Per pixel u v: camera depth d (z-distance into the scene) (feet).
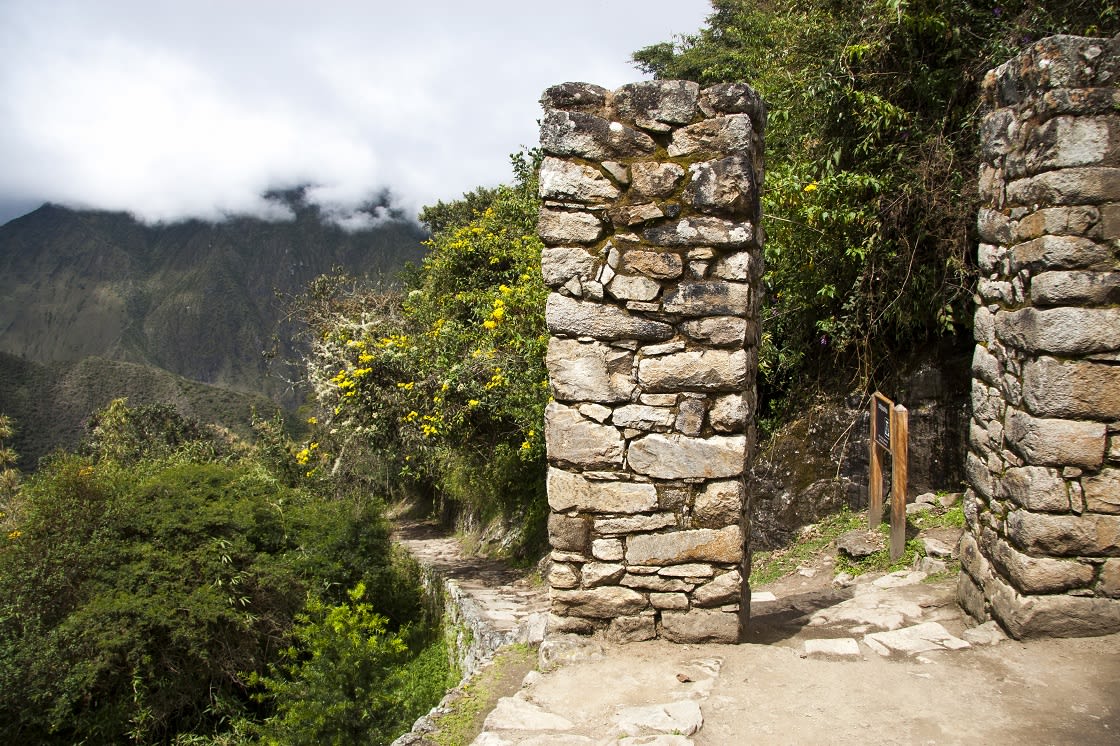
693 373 11.63
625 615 12.13
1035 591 11.55
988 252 13.66
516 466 36.86
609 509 11.99
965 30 20.38
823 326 23.24
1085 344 11.12
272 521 36.24
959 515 19.48
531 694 10.50
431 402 33.53
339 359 38.42
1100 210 11.11
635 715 9.68
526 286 28.73
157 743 29.66
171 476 36.94
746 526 12.51
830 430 24.20
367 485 44.57
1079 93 11.14
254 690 32.35
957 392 21.24
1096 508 11.31
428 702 25.38
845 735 9.18
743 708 9.93
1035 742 8.91
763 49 30.12
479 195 62.28
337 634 22.98
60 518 32.94
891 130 21.88
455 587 32.27
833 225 22.35
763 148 13.11
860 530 20.85
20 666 28.48
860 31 21.98
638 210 11.68
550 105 11.91
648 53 55.31
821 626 13.75
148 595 30.76
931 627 12.69
